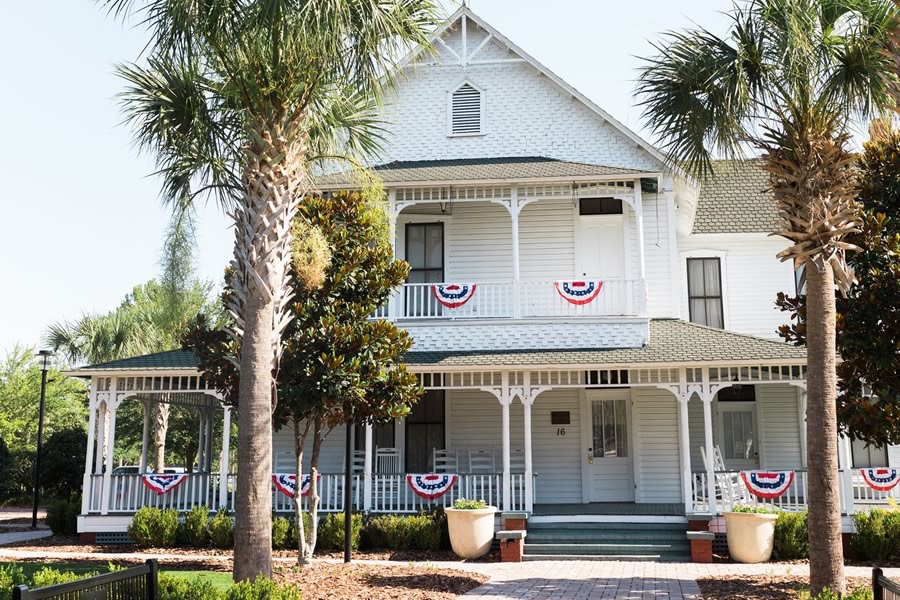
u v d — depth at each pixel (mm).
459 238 22516
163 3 10617
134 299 48531
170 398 22531
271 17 9852
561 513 18578
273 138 11070
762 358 18094
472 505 17453
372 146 14242
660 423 21312
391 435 21812
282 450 21766
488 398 21891
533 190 20500
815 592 10875
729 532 16750
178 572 14070
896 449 21750
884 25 10891
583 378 19234
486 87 23719
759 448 21938
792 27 10859
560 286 20203
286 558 16781
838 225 11422
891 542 16391
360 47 10750
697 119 12367
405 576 13758
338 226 14969
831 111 11891
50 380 35906
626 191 20391
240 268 11086
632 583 13648
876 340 12484
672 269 21812
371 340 14523
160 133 12742
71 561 15758
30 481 34938
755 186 25656
